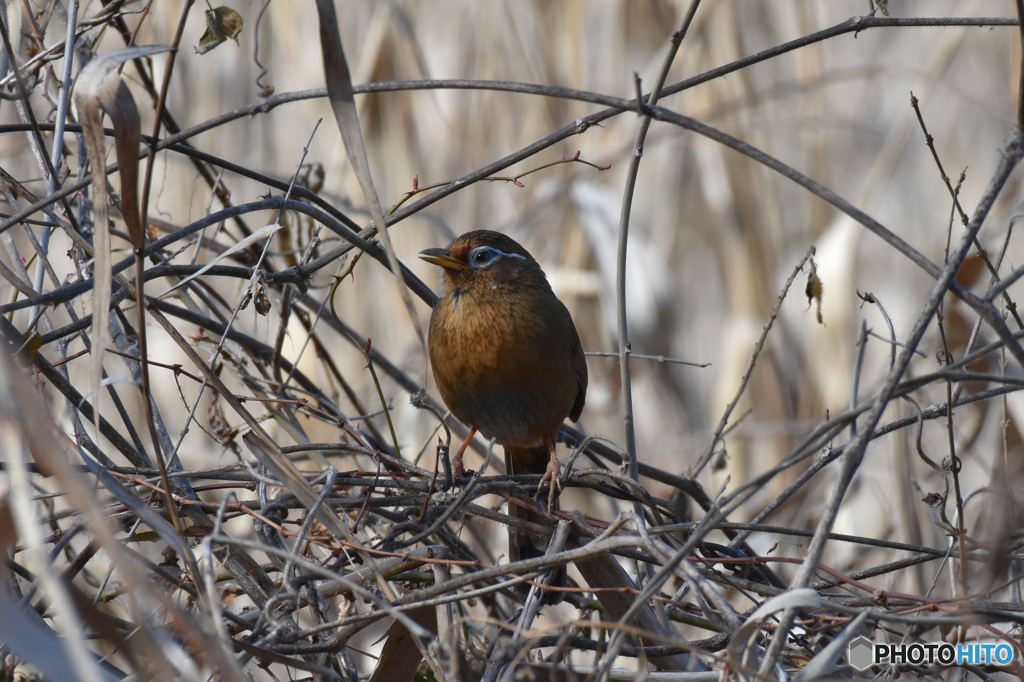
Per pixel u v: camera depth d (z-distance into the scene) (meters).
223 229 10.23
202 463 11.22
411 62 14.12
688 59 14.13
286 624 5.93
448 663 5.90
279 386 8.90
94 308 5.43
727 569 7.78
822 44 15.23
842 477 5.31
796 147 15.33
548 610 9.55
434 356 9.33
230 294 12.62
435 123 14.80
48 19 9.06
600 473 7.34
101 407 11.43
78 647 4.18
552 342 9.02
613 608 6.90
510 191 14.46
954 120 16.12
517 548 8.49
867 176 15.85
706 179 14.30
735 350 13.52
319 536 7.27
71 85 8.94
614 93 14.64
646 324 13.06
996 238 11.80
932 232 15.41
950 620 5.14
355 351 12.86
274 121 14.07
